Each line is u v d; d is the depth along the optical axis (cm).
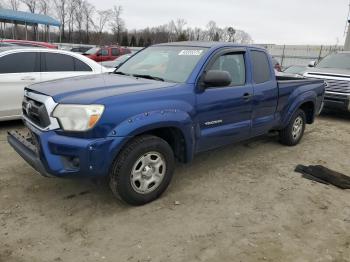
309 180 488
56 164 338
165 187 404
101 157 336
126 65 513
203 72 427
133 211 376
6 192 406
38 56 688
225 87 457
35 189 416
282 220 375
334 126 880
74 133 333
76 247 313
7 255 298
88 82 406
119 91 366
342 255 319
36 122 370
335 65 1052
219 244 326
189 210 385
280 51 3772
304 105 661
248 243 329
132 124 349
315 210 401
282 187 459
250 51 509
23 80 663
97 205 385
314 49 3575
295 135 644
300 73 1222
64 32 5178
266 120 539
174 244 323
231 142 487
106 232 337
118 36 5522
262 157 575
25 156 369
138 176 374
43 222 349
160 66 462
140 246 318
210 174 489
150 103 369
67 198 398
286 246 328
